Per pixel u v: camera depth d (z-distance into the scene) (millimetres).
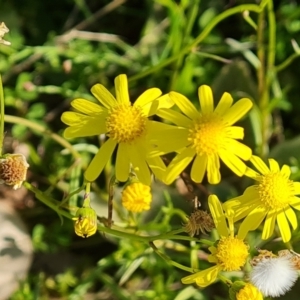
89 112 103
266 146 153
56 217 165
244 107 96
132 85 164
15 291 153
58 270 162
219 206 100
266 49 164
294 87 166
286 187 102
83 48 166
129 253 141
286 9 164
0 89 108
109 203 108
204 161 96
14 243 154
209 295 149
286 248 118
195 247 122
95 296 159
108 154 101
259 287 99
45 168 163
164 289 143
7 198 166
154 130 98
